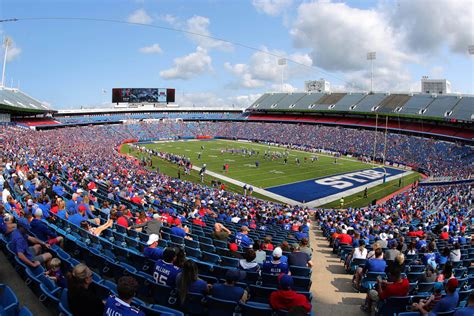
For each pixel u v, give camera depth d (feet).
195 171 180.24
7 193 50.37
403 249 46.44
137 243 36.58
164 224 52.26
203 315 24.18
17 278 26.48
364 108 312.50
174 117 403.75
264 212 85.46
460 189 127.95
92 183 81.51
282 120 364.58
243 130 348.18
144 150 240.32
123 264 30.53
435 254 41.86
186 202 88.12
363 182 166.40
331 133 295.89
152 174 148.77
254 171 183.01
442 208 105.19
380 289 27.27
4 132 204.74
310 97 369.91
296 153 257.96
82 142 245.65
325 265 47.21
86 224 36.78
